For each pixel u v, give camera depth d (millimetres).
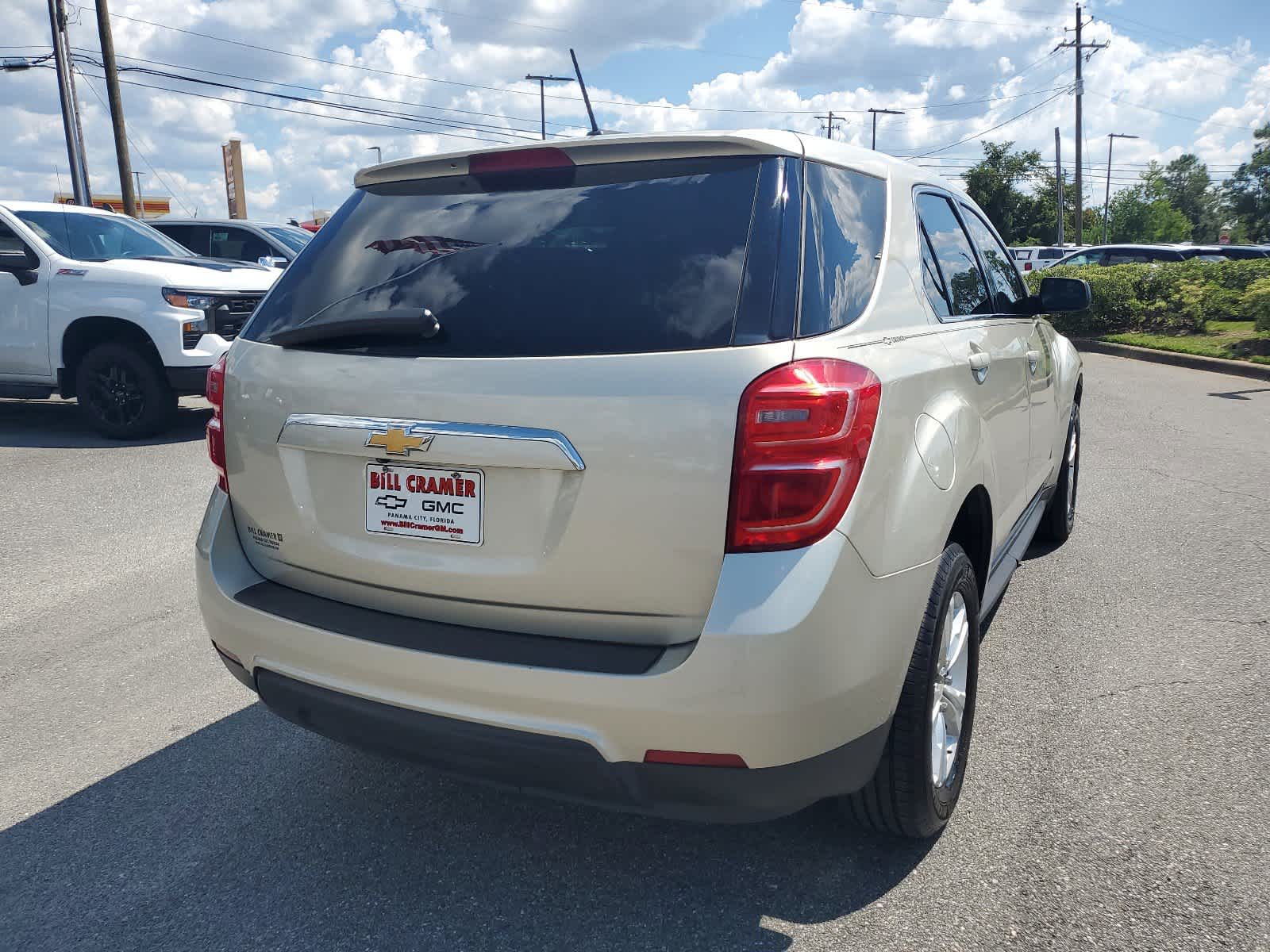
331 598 2566
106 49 24266
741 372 2092
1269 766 3121
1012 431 3562
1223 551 5383
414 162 2762
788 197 2387
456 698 2229
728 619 2043
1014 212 65312
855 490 2133
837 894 2525
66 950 2363
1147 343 16375
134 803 3012
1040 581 4926
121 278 8672
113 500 6691
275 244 13250
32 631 4398
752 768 2102
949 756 2791
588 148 2553
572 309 2291
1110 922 2396
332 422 2432
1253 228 100875
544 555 2215
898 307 2684
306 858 2729
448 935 2402
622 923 2436
